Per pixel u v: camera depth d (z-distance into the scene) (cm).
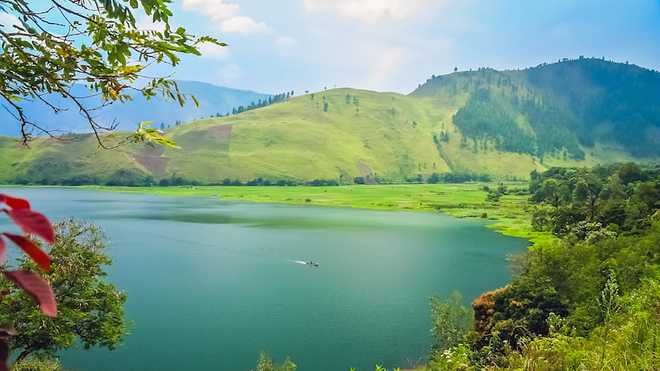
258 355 4772
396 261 9325
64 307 2625
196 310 6094
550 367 1133
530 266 5031
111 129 625
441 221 15625
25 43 537
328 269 8562
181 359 4619
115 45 564
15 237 180
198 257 9275
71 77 592
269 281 7625
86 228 2927
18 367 3069
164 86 620
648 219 7769
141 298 6512
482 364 2016
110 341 3114
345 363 4628
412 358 4753
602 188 15850
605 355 1066
